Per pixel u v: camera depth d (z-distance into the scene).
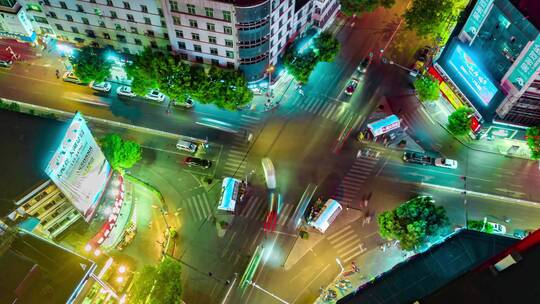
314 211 87.62
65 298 57.47
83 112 100.00
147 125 98.44
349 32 112.56
